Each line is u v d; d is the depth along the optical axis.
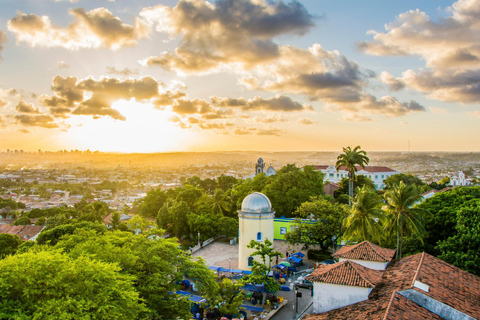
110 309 22.70
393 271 33.59
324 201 64.31
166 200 106.62
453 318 25.20
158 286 32.84
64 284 22.58
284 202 83.44
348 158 76.94
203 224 76.81
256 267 44.34
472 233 39.97
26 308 22.45
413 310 25.42
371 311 26.16
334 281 30.36
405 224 46.88
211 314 41.44
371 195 50.66
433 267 32.81
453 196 55.44
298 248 67.88
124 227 84.19
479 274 36.94
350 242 56.12
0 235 65.56
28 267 23.02
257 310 42.53
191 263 36.28
